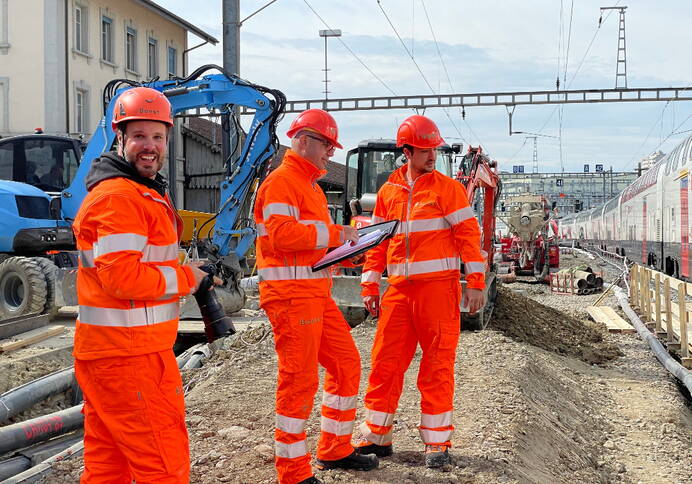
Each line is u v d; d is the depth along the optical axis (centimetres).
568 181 8725
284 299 442
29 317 1143
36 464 595
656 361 1188
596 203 8575
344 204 1338
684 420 873
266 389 738
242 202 1296
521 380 788
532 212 2531
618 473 663
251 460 527
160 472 322
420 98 3158
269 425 616
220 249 1300
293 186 441
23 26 2512
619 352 1245
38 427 616
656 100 3109
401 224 516
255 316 1344
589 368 1124
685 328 1087
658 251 2472
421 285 508
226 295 1261
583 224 5766
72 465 522
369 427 529
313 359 450
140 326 321
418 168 523
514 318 1303
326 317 475
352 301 1158
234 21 1686
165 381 327
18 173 1420
